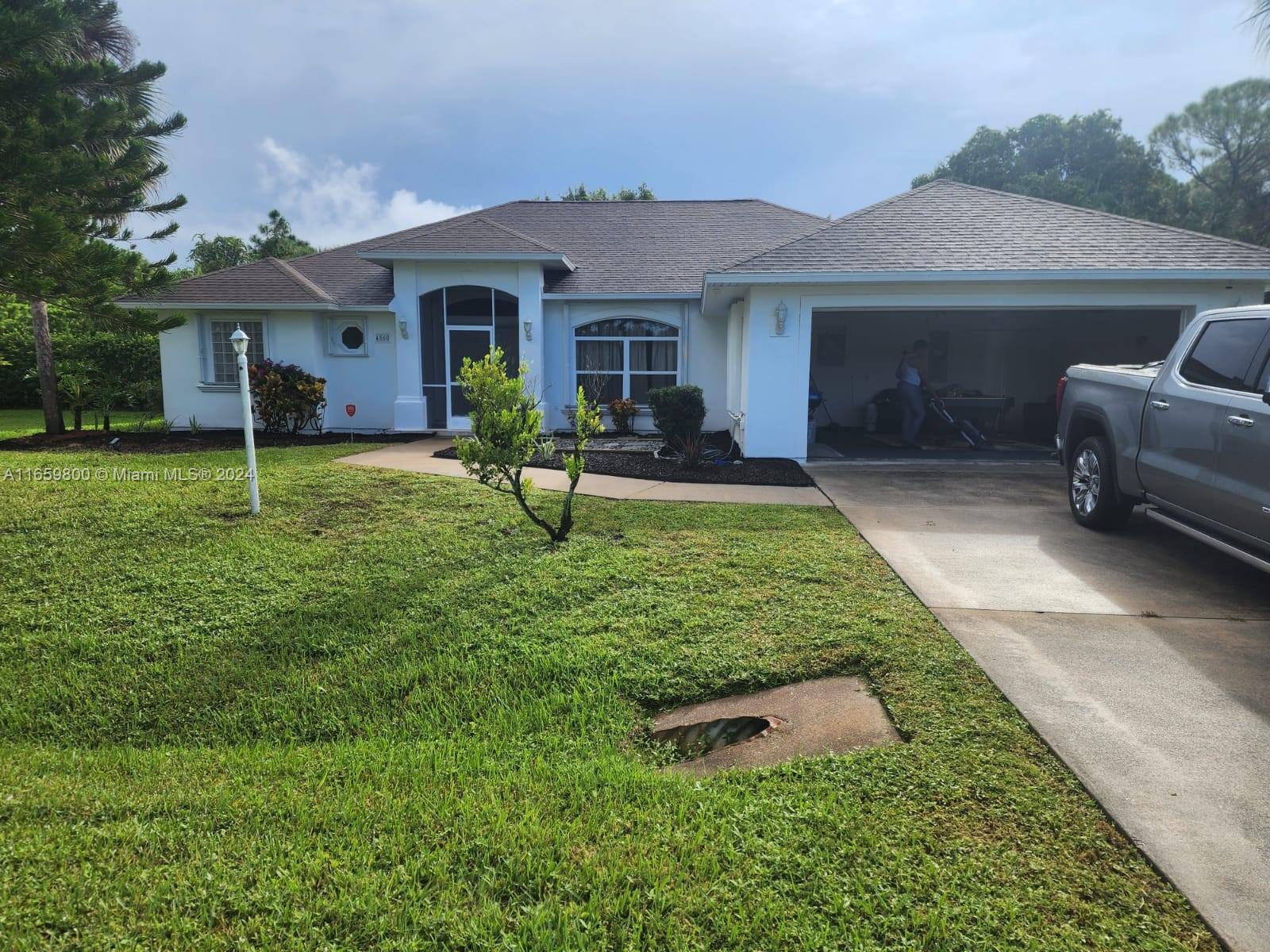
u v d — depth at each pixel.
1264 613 4.75
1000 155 47.59
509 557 5.98
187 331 14.68
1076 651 4.15
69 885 2.38
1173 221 35.41
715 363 14.99
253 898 2.31
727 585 5.32
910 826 2.64
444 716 3.79
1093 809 2.71
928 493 8.67
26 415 18.44
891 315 16.50
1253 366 4.95
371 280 15.77
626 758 3.34
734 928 2.17
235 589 5.39
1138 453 6.11
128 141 8.82
